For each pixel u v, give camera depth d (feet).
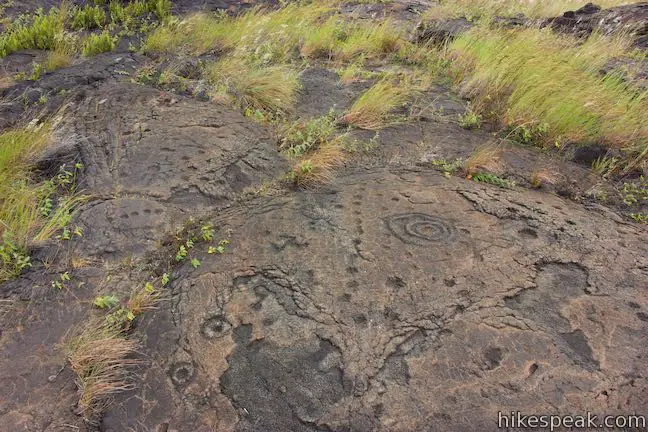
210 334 8.57
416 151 15.01
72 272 9.82
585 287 9.64
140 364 8.08
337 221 11.47
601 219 12.07
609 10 28.68
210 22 26.50
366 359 8.14
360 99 17.08
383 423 7.25
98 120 15.29
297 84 19.19
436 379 7.82
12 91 17.80
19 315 8.85
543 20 29.19
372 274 9.82
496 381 7.79
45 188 12.19
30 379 7.75
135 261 10.24
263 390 7.71
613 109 15.85
